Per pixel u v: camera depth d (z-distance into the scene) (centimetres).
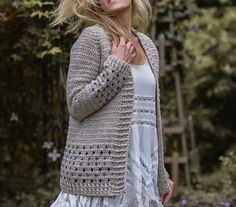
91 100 258
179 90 594
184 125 590
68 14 279
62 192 270
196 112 820
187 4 600
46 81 489
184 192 561
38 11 420
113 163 258
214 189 575
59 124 492
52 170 525
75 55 266
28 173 550
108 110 260
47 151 512
